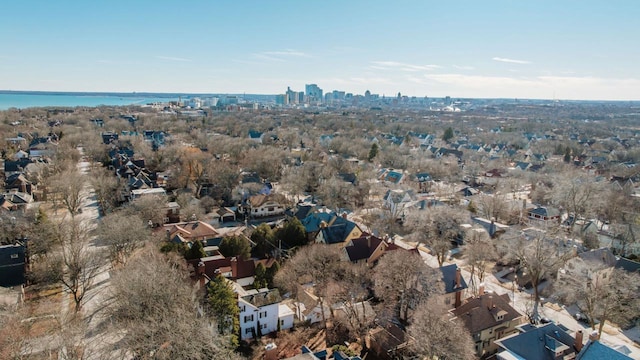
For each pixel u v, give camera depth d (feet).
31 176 469.98
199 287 217.36
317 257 238.48
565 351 169.99
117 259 260.83
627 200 372.17
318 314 220.64
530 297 246.88
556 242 272.72
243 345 197.57
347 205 405.39
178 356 150.71
